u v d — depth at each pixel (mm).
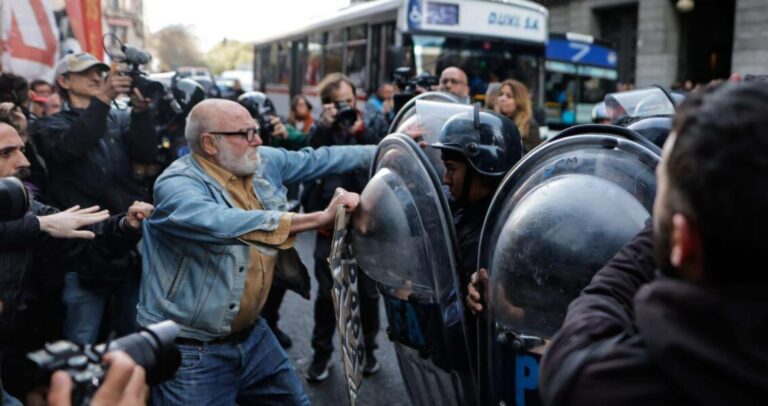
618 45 20453
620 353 1075
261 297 2523
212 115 2459
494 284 1989
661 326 979
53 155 3500
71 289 3318
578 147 1892
